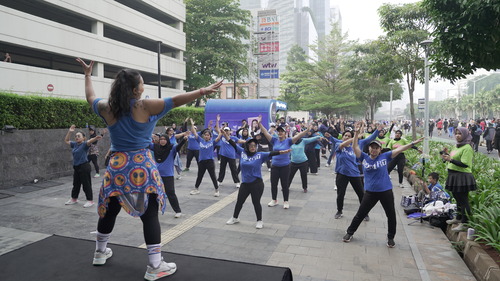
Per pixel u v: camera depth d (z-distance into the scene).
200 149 9.52
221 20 29.58
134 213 2.12
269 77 43.78
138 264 2.31
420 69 18.25
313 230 6.67
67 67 22.56
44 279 2.06
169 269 2.16
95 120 13.33
